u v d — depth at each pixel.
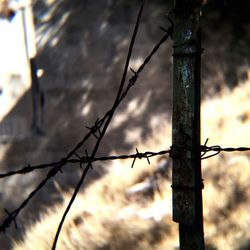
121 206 6.88
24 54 11.59
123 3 11.32
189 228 2.58
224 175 6.61
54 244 2.43
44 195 8.46
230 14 10.77
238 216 5.59
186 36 2.53
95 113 10.86
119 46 11.13
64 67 11.49
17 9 11.59
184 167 2.57
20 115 11.42
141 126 10.18
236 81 9.93
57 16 11.90
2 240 6.67
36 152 10.78
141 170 7.90
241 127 8.12
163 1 11.05
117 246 5.67
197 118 2.56
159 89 10.46
